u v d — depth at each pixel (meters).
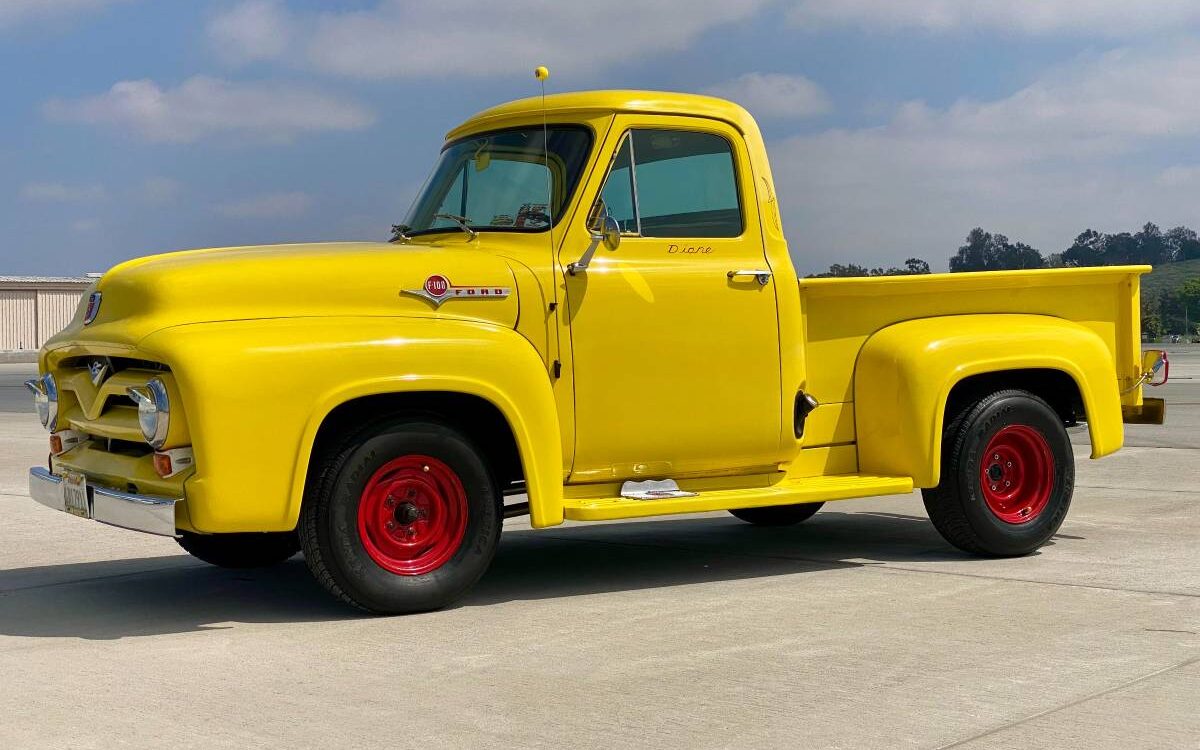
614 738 3.68
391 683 4.30
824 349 6.67
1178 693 4.09
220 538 6.50
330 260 5.40
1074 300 7.23
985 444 6.69
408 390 5.23
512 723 3.83
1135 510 8.57
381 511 5.35
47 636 5.10
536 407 5.54
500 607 5.61
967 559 6.81
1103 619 5.18
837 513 9.07
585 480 5.95
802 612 5.41
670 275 6.05
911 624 5.13
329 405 5.09
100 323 5.45
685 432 6.10
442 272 5.52
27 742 3.67
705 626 5.16
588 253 5.88
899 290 6.73
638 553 7.22
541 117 6.17
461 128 6.53
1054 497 6.85
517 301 5.66
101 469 5.54
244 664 4.59
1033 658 4.55
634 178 6.07
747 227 6.36
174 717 3.92
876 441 6.68
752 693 4.14
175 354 4.95
